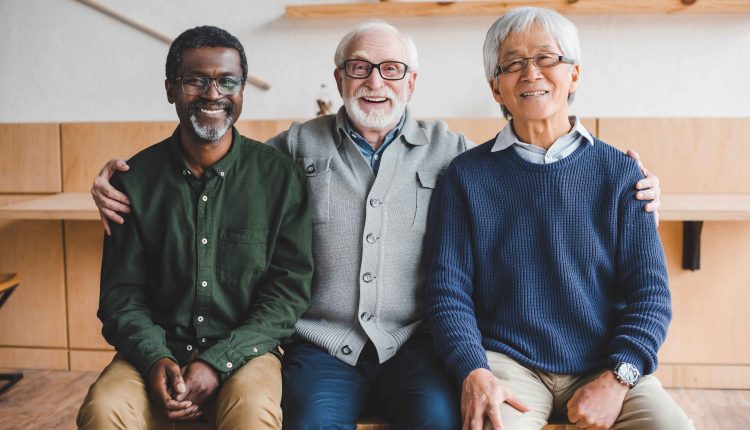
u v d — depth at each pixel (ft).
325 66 9.46
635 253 5.16
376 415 5.46
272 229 5.48
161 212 5.36
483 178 5.43
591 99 9.18
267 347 5.19
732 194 8.91
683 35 8.96
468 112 9.37
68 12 9.65
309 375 5.26
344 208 5.66
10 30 9.75
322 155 5.85
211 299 5.34
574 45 5.34
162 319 5.40
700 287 8.97
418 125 6.17
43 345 9.82
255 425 4.69
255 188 5.48
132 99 9.71
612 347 4.95
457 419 4.88
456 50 9.27
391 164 5.78
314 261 5.71
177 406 4.74
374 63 5.72
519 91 5.30
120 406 4.67
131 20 9.53
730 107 9.01
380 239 5.56
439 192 5.64
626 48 9.05
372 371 5.50
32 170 9.79
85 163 9.71
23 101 9.84
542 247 5.21
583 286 5.18
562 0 8.74
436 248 5.48
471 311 5.28
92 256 9.64
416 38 9.30
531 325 5.16
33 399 8.69
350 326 5.61
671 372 9.11
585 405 4.75
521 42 5.28
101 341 9.73
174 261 5.32
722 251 8.90
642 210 5.17
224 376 4.98
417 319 5.74
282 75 9.54
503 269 5.28
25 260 9.73
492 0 8.84
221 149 5.45
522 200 5.27
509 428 4.72
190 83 5.24
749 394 8.86
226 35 5.38
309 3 9.37
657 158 9.04
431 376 5.18
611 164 5.25
